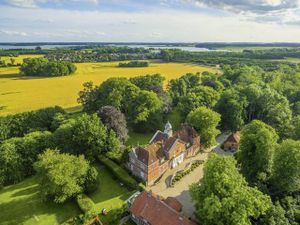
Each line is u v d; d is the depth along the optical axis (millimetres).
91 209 57344
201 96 112562
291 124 95562
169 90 140125
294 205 53812
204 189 52312
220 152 89875
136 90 112500
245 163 67062
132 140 97938
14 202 61969
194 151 87438
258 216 49031
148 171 68250
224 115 105062
